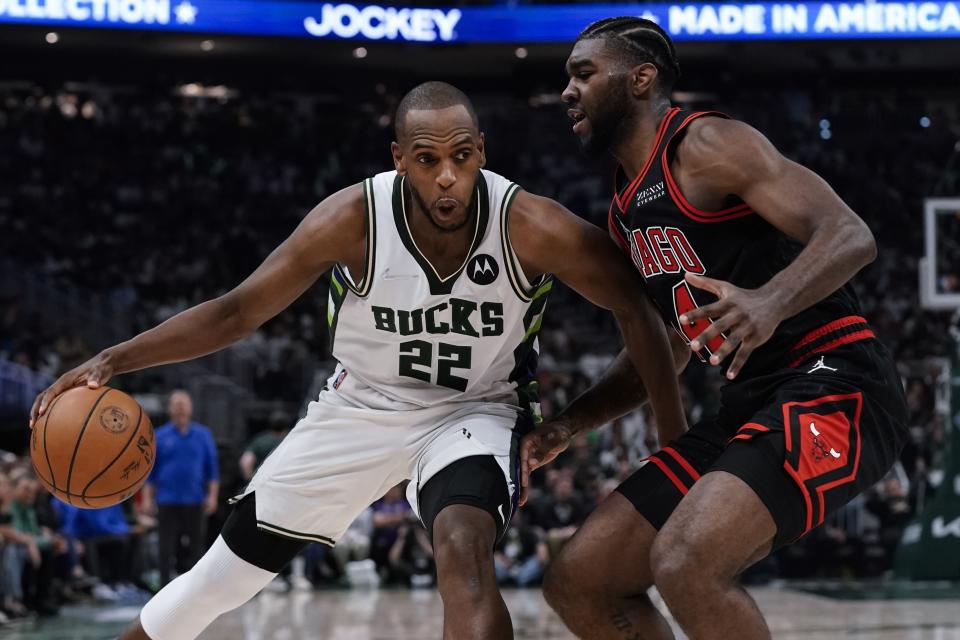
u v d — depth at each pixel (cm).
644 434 1169
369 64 2086
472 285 302
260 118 2108
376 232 301
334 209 305
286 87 2138
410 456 321
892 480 1153
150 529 1030
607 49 298
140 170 1997
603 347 1659
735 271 283
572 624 311
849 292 293
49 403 315
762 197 267
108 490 314
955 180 1290
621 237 315
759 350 287
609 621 306
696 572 256
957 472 996
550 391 1321
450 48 1944
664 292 299
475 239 298
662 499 301
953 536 1003
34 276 1598
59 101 2091
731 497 260
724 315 245
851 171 2034
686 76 2075
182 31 1767
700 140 279
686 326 297
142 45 1938
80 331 1544
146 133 2041
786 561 1116
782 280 250
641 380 339
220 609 340
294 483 328
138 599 959
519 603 846
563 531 1013
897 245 1945
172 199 1959
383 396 326
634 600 307
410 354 314
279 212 1989
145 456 319
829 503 266
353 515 337
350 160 2095
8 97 2042
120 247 1839
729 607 257
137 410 320
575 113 306
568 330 1775
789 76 2112
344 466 325
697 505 262
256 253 1880
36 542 808
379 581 1059
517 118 2116
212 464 905
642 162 300
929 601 832
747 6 1803
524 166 2077
